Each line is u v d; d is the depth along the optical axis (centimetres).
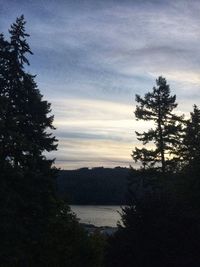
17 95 3139
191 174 2980
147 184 5322
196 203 2761
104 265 2088
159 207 2012
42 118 3262
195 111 5112
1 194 2955
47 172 3297
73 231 3366
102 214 10038
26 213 3189
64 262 3275
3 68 3123
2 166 2983
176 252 1878
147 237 1931
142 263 1911
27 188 3133
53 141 3331
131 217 2019
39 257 3241
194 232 1916
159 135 5409
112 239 2034
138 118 5591
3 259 2931
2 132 2920
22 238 3069
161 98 5566
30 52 3191
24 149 3011
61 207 3503
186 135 5062
